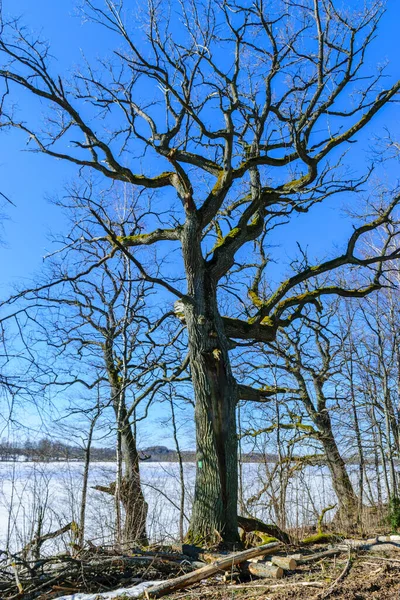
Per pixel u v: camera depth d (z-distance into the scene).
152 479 16.64
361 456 22.38
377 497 20.72
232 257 11.80
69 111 10.95
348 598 5.89
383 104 12.20
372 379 23.59
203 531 10.00
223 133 11.33
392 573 7.06
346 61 11.68
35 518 10.65
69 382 17.12
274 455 19.92
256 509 16.62
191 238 11.25
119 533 12.38
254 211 12.44
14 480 10.76
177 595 6.95
